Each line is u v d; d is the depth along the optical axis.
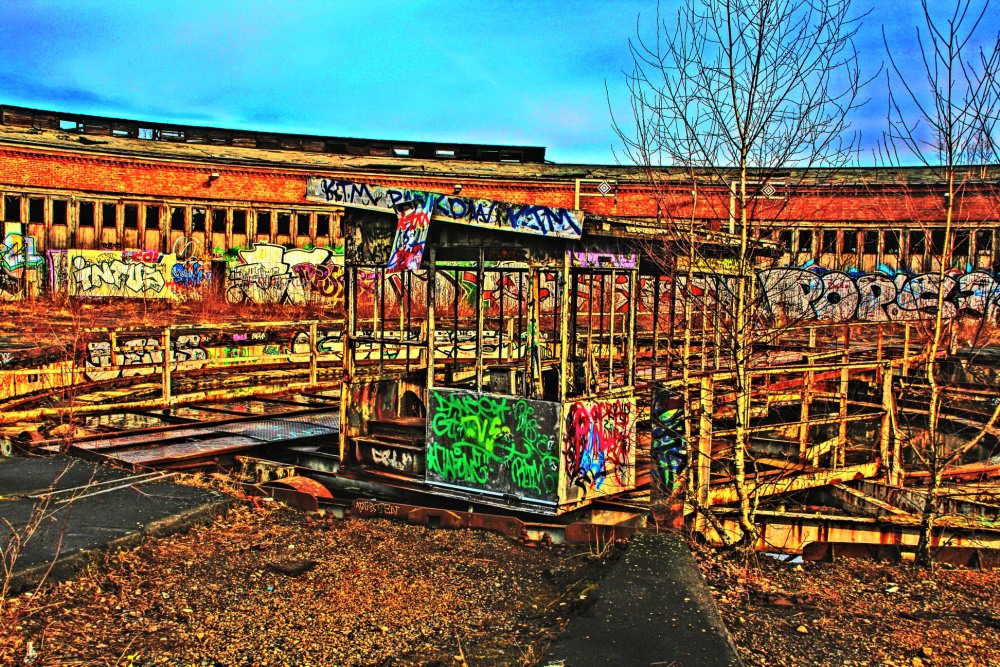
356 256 7.89
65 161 36.28
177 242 38.50
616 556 6.09
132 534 5.66
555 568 5.90
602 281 7.55
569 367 8.60
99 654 4.17
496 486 6.93
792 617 4.96
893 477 8.47
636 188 37.66
